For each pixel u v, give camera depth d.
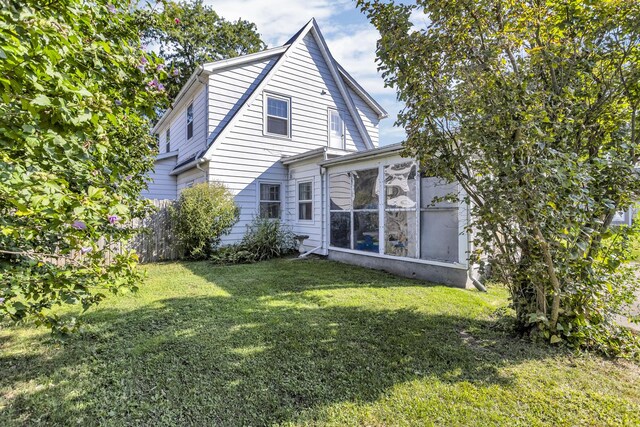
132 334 3.37
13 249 1.80
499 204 2.74
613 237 3.00
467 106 3.09
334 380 2.52
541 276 2.96
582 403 2.21
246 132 9.27
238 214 8.68
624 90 2.89
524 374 2.59
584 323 2.93
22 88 1.29
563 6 2.90
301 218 9.74
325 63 11.07
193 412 2.15
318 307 4.29
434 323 3.71
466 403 2.22
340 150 8.61
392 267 6.60
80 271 1.91
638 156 2.88
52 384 2.46
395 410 2.15
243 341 3.21
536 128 2.57
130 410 2.17
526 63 3.09
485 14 3.08
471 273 5.32
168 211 8.43
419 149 3.49
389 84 3.53
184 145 11.35
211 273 6.55
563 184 2.43
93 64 1.87
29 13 1.23
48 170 1.71
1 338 3.25
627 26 2.72
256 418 2.10
